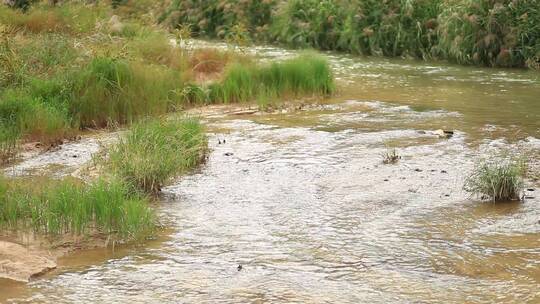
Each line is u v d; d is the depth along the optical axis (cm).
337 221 809
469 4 2103
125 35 1947
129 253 723
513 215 831
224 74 1609
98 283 652
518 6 2070
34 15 2039
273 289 636
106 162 991
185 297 621
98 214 788
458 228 789
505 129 1259
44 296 625
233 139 1191
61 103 1293
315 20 2456
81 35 1817
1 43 1491
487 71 1945
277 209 852
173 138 1030
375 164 1038
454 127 1274
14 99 1233
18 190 862
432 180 962
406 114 1389
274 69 1600
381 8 2311
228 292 630
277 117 1371
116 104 1323
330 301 612
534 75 1870
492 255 714
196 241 752
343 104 1492
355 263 693
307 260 700
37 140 1170
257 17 2686
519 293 630
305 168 1022
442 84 1728
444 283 650
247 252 721
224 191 922
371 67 2002
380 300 614
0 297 623
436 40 2205
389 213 837
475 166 1011
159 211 846
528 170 1009
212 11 2761
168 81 1470
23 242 745
